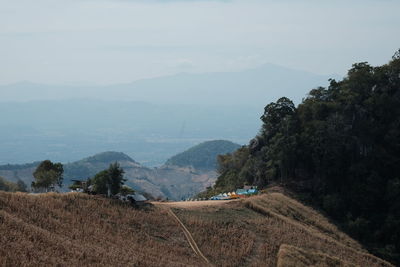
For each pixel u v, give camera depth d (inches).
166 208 2898.6
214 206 3132.4
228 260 2426.2
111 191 2839.6
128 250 2162.9
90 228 2301.9
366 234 3432.6
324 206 3769.7
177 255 2322.8
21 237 1902.1
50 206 2422.5
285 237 2854.3
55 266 1740.9
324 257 2650.1
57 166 3796.8
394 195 3646.7
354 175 3932.1
